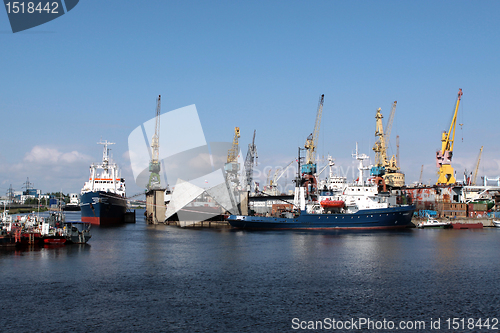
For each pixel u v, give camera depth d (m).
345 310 52.91
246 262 82.62
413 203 198.75
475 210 189.50
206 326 47.16
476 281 67.00
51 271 72.00
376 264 80.81
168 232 146.25
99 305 53.69
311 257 88.62
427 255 91.62
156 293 59.22
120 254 91.44
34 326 46.56
